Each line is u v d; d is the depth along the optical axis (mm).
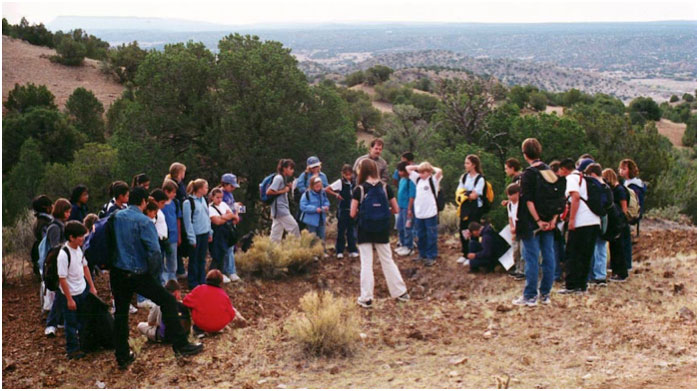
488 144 24375
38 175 21953
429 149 24859
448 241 11789
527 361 6035
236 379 5918
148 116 20594
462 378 5652
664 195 20500
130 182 19188
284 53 22234
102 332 6727
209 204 9086
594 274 8875
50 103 45281
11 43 65000
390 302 8633
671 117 82062
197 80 20891
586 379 5469
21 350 6809
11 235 10734
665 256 10398
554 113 21203
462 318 7691
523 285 9039
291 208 18094
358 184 8445
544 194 7754
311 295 7543
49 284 6383
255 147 19578
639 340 6480
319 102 21766
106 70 61188
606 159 21391
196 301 7102
